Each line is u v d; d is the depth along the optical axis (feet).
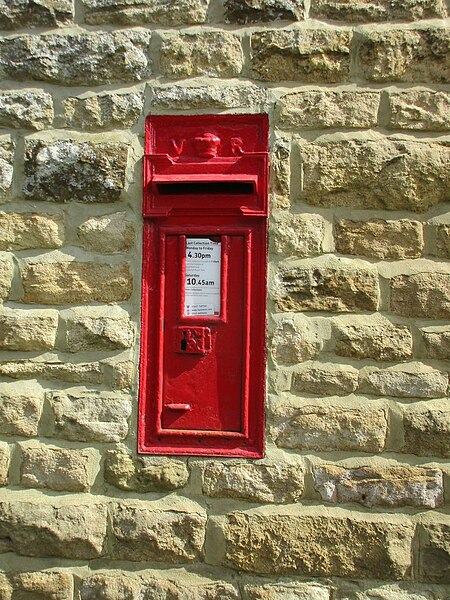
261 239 8.30
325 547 7.91
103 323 8.32
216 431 8.16
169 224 8.41
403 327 8.18
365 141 8.34
